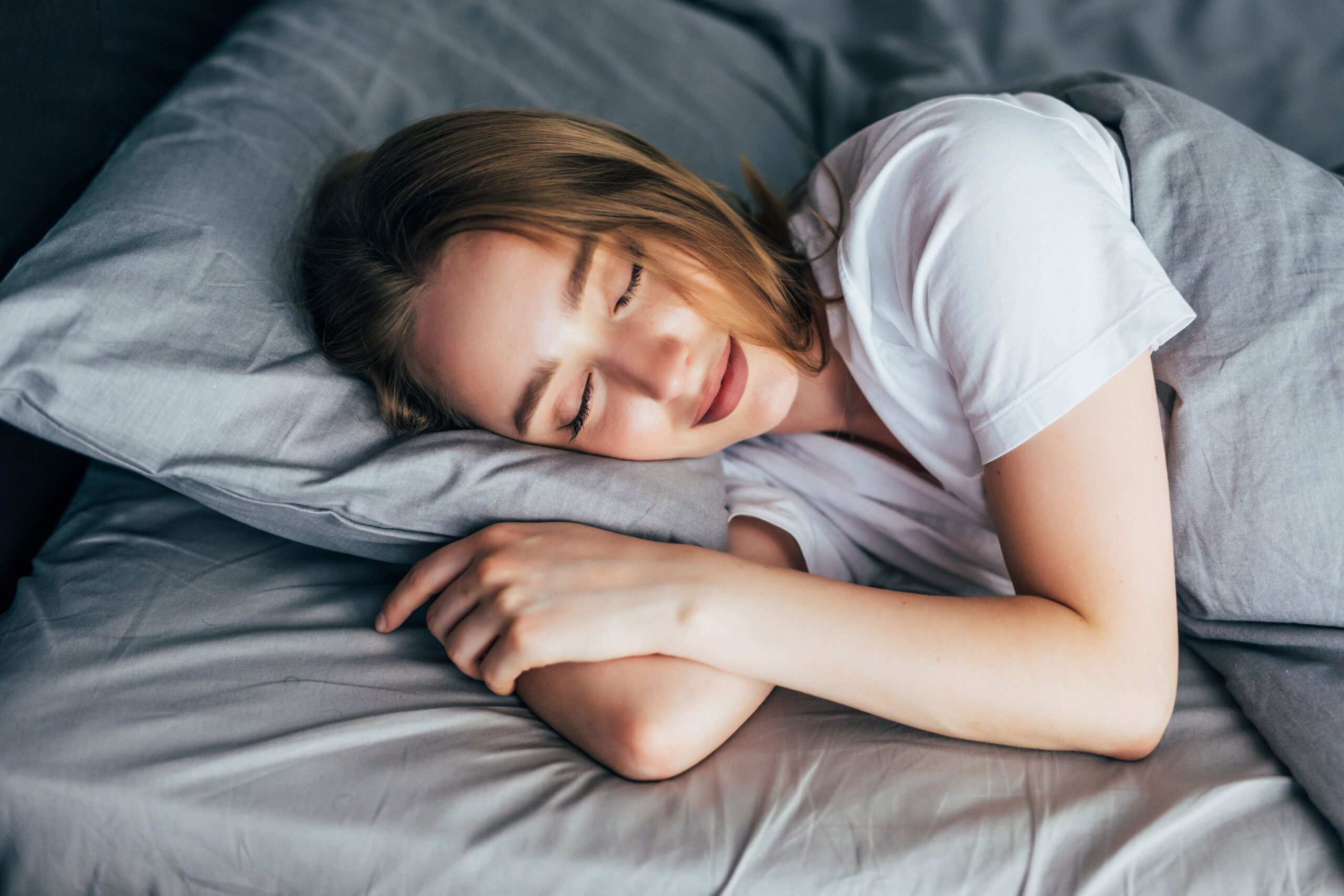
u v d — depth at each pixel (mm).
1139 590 653
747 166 1010
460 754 690
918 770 670
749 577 695
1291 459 711
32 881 688
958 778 663
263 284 853
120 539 839
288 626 774
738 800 657
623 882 619
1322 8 1213
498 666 690
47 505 891
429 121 892
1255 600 733
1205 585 747
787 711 748
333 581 831
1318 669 702
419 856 638
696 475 835
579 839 635
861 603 683
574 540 731
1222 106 1195
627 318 756
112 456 749
